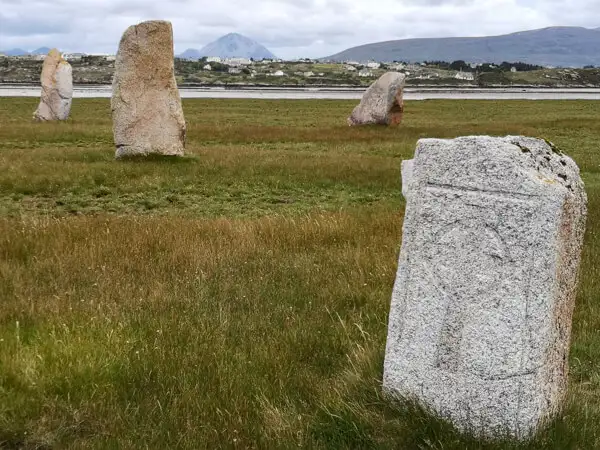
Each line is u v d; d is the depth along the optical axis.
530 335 4.41
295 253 9.55
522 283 4.40
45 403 4.86
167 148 20.77
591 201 14.35
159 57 20.55
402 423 4.71
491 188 4.50
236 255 9.20
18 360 5.34
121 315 6.68
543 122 37.34
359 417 4.79
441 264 4.71
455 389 4.67
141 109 20.52
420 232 4.81
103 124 33.56
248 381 5.38
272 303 7.39
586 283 8.25
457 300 4.64
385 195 16.86
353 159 21.36
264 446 4.51
